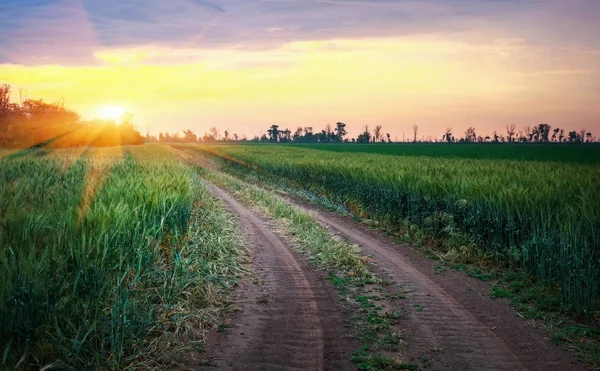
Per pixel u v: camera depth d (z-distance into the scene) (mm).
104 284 5629
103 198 8352
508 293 8195
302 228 13500
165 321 6344
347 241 12406
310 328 6598
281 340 6168
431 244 12109
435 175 15133
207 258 9375
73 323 5270
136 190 9492
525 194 10016
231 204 18859
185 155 65812
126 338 5602
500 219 10258
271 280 8875
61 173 13375
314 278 9078
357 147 111812
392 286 8656
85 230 6176
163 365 5363
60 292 5211
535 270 8891
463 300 7934
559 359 5770
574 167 21859
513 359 5754
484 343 6215
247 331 6441
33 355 4855
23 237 5684
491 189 11016
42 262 5191
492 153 68750
